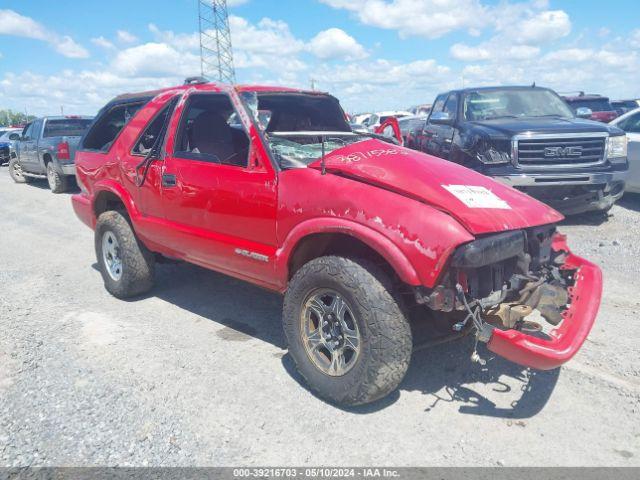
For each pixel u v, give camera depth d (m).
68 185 13.60
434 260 2.91
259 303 5.15
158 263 5.95
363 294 3.02
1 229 8.92
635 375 3.67
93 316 4.82
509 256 3.20
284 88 4.60
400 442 2.98
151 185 4.67
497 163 7.46
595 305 3.26
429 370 3.79
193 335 4.40
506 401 3.40
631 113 9.51
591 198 7.64
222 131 4.76
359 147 3.76
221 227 4.07
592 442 2.98
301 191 3.46
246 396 3.45
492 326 2.96
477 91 9.09
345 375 3.17
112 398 3.41
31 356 3.99
